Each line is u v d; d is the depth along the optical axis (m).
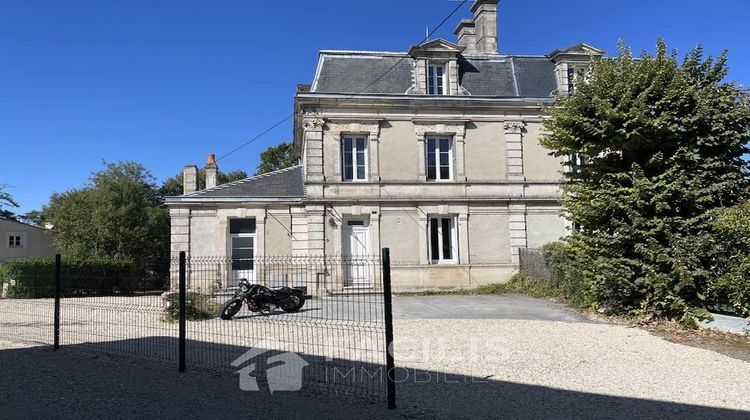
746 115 11.70
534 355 8.68
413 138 21.44
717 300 11.66
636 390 6.60
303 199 20.83
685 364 8.02
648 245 11.91
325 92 21.03
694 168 12.08
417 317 13.40
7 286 20.16
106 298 11.44
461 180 21.47
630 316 12.50
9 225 37.31
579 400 6.20
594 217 12.94
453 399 6.23
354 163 21.30
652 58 12.55
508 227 21.69
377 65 21.94
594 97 12.51
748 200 10.95
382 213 20.97
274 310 13.95
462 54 23.17
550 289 18.16
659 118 11.70
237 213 20.77
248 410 5.80
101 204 32.34
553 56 22.92
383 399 6.18
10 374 7.54
